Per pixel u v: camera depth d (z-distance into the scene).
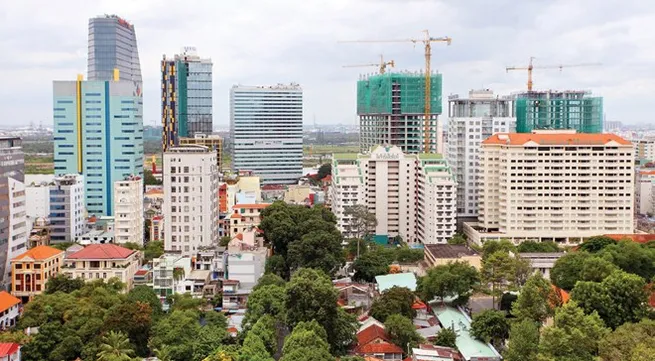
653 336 195.75
